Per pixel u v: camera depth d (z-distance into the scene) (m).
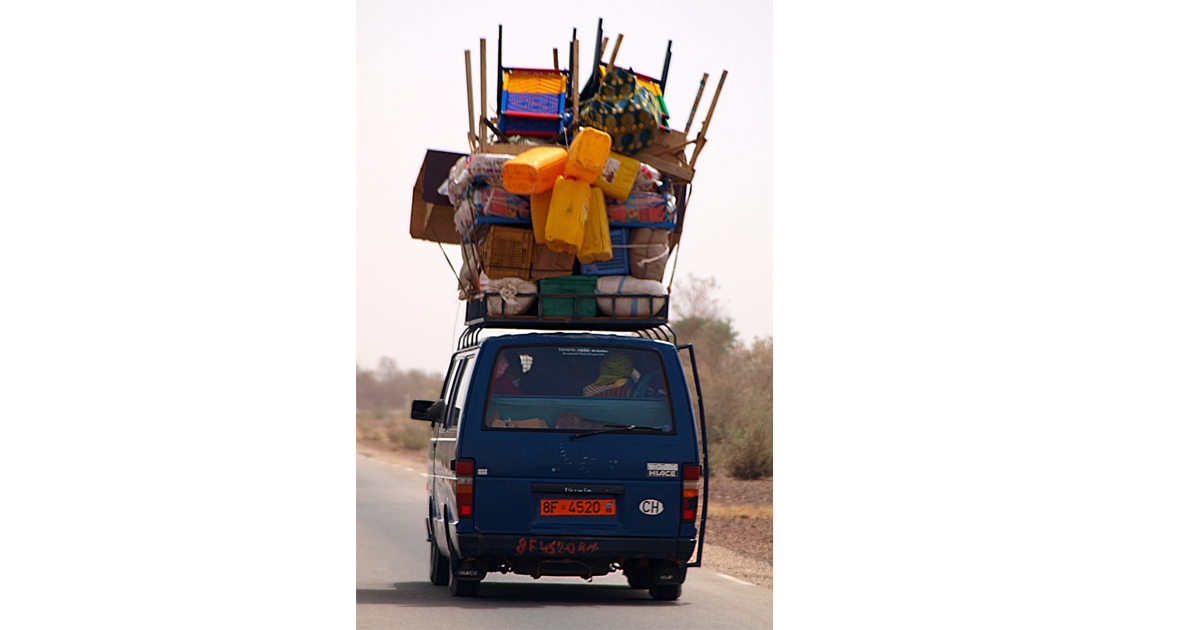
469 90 38.00
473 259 38.28
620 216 37.12
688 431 34.66
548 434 34.12
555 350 34.75
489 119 39.88
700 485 34.66
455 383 38.41
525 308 36.81
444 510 36.75
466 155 41.22
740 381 111.19
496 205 36.47
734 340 117.00
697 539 34.50
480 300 37.97
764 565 50.53
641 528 34.19
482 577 35.56
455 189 38.38
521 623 32.81
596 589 40.72
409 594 38.31
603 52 39.25
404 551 52.41
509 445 33.97
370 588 39.75
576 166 34.91
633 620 33.91
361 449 170.50
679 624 33.66
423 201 43.03
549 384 34.59
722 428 102.44
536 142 39.06
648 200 37.22
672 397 34.88
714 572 48.25
